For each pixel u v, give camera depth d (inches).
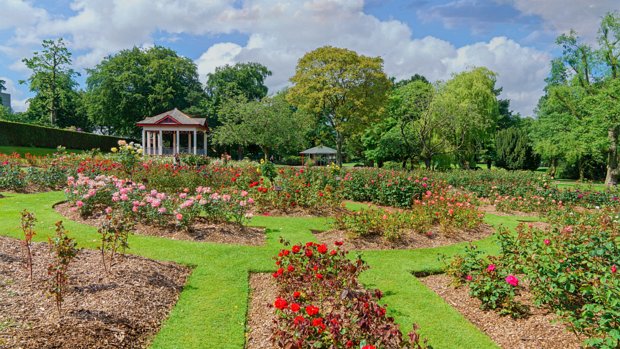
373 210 321.7
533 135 1350.9
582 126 1056.2
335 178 515.8
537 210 495.8
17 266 179.8
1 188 438.0
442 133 1165.1
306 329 120.1
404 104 1230.9
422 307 191.2
